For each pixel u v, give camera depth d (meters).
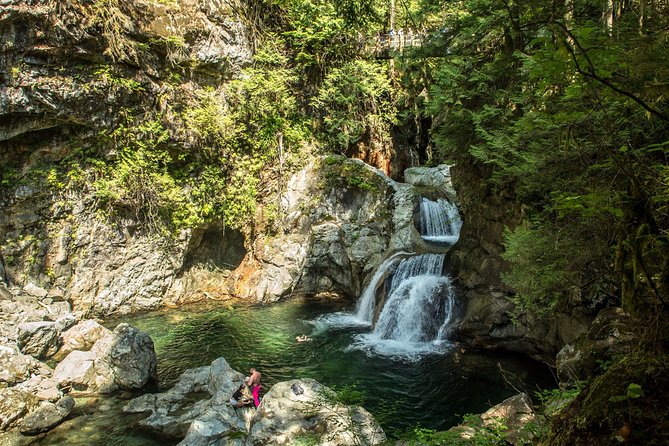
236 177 18.88
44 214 14.73
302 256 18.75
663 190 2.91
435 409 9.84
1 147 13.77
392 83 23.98
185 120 17.09
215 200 18.33
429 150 26.31
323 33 20.20
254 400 9.06
